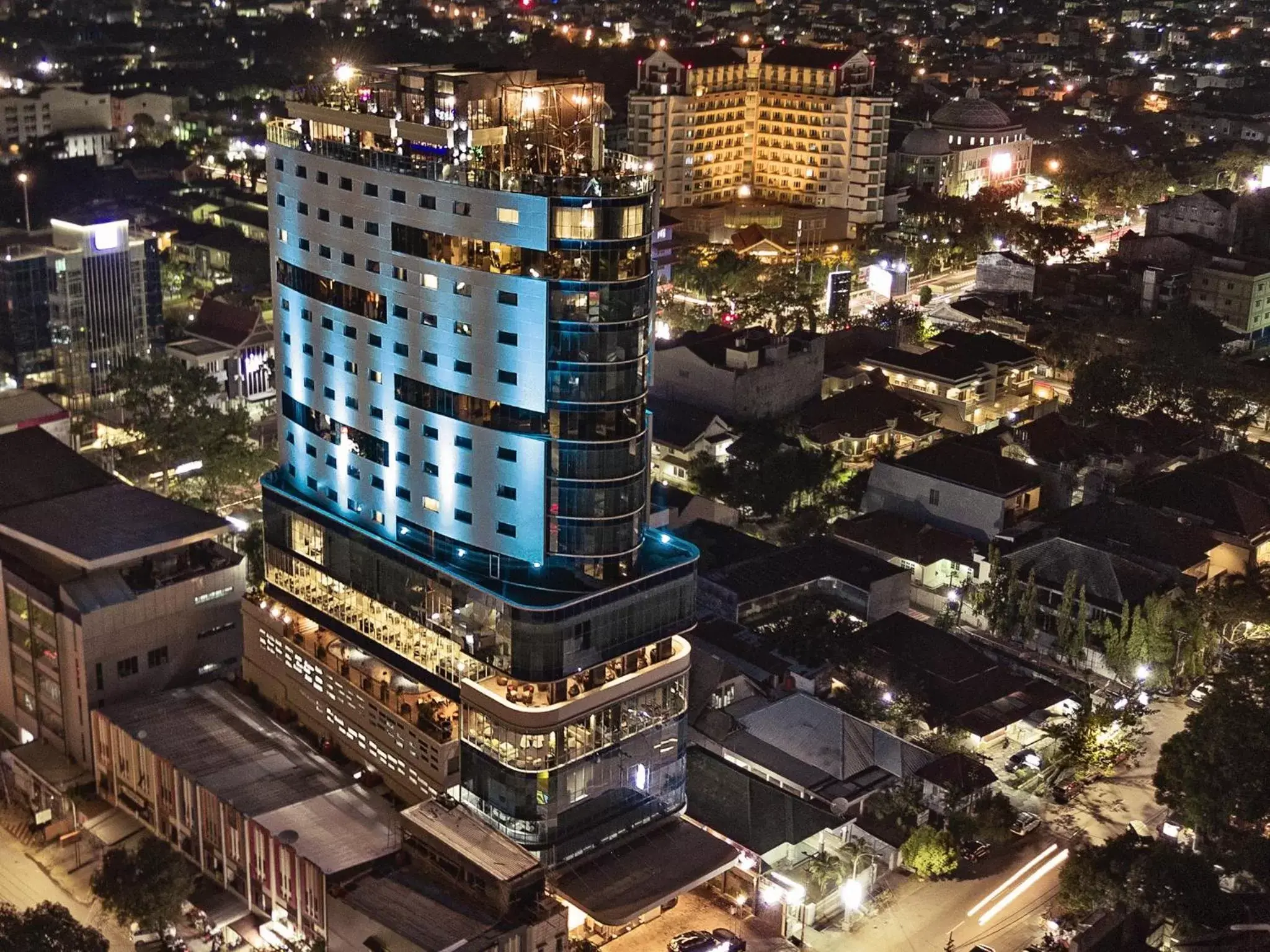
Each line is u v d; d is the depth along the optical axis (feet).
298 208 652.89
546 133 622.13
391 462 640.99
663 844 608.19
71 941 533.14
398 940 522.47
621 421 586.86
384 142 621.72
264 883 590.96
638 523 606.96
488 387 595.06
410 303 611.88
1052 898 618.03
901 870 634.02
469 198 578.25
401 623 638.12
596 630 589.32
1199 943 540.93
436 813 570.87
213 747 641.81
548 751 576.20
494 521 609.01
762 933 592.19
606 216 561.84
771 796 640.58
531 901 540.11
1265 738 631.56
